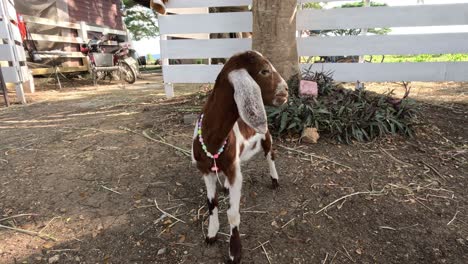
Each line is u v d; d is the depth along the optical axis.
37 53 9.31
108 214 2.80
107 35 11.74
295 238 2.54
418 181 3.21
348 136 3.90
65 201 2.97
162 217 2.76
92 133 4.38
